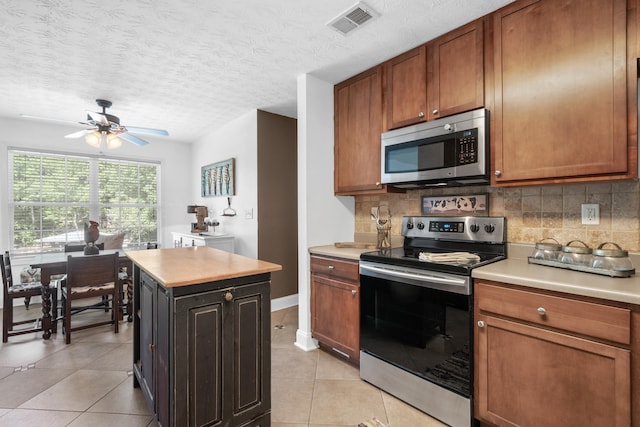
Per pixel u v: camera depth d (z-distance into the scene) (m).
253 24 1.98
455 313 1.69
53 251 4.25
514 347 1.48
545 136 1.63
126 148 4.85
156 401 1.58
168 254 2.11
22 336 3.03
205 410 1.41
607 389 1.22
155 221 5.18
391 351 2.03
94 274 3.00
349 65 2.54
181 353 1.35
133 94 3.20
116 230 4.80
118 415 1.84
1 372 2.33
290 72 2.68
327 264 2.51
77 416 1.83
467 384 1.65
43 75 2.72
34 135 4.12
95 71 2.65
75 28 2.01
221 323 1.46
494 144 1.83
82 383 2.18
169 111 3.77
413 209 2.61
